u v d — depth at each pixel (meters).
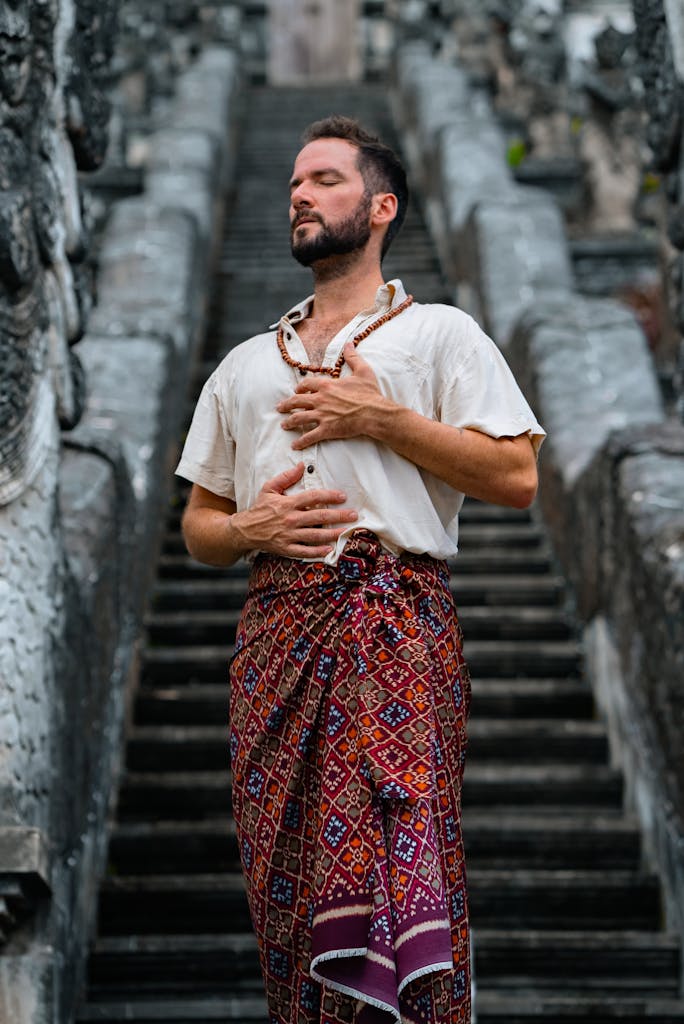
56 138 6.21
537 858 7.79
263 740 4.20
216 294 16.52
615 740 8.50
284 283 16.69
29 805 5.74
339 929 3.92
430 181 19.11
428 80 21.66
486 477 4.31
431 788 4.00
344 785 4.04
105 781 7.73
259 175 21.33
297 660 4.19
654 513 7.81
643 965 6.95
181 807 8.08
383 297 4.44
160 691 8.94
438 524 4.33
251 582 4.40
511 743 8.66
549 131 23.39
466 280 15.59
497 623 9.82
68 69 6.20
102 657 7.48
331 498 4.26
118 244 14.33
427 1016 3.98
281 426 4.35
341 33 30.19
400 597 4.19
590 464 9.12
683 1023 6.47
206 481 4.61
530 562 10.59
